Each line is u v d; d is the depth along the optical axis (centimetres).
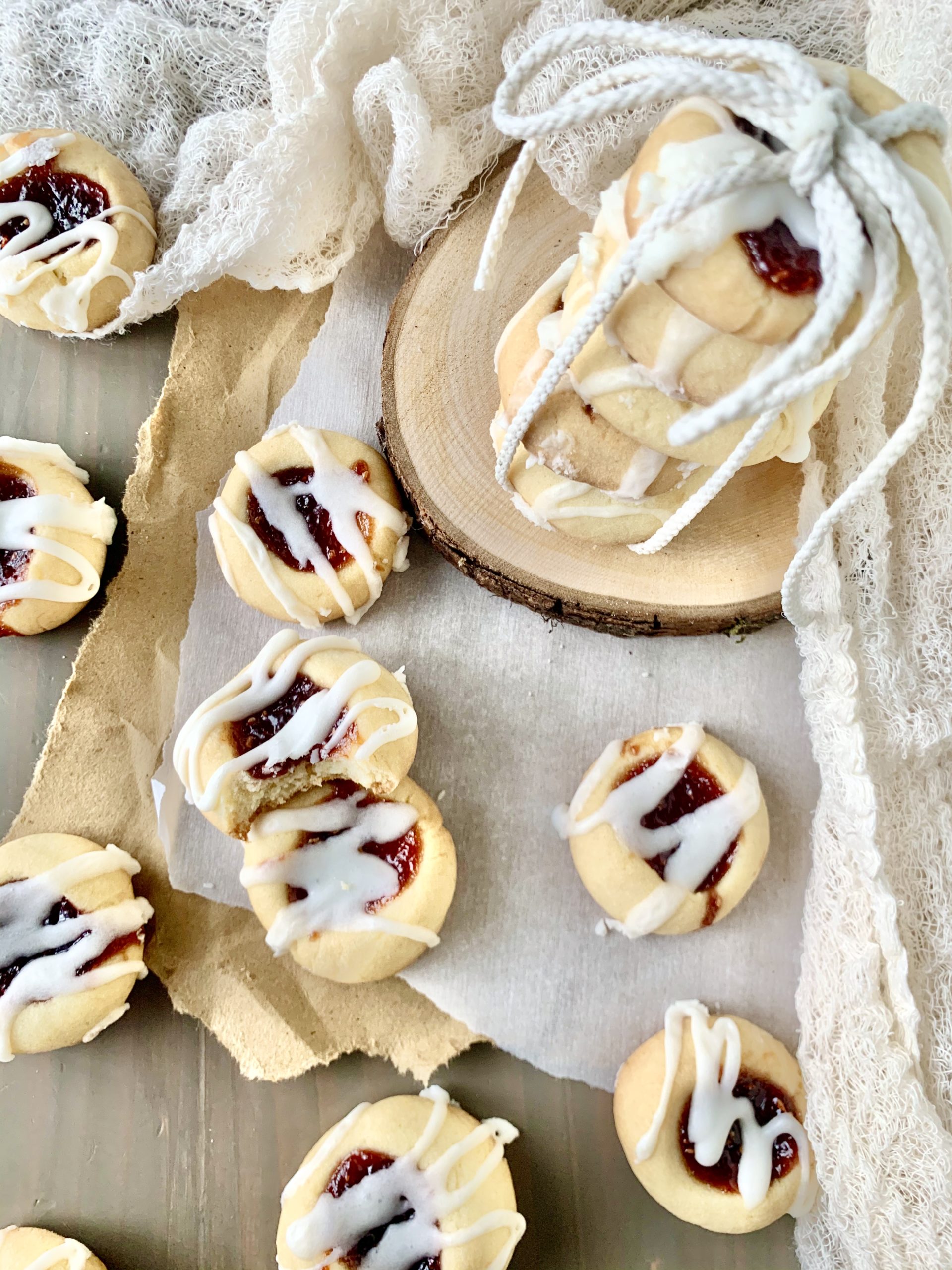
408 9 24
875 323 16
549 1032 26
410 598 28
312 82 26
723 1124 24
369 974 25
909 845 24
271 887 25
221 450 28
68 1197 25
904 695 24
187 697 27
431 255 24
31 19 28
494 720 27
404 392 24
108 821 26
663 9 26
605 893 25
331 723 24
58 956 24
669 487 22
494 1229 23
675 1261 25
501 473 22
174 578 28
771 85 16
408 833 25
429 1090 25
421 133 24
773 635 27
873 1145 23
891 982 23
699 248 17
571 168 23
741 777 25
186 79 28
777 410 17
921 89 23
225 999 26
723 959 26
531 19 24
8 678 27
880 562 24
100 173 27
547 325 21
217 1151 25
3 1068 26
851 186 16
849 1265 24
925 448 24
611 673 27
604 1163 25
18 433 28
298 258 27
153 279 26
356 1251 23
